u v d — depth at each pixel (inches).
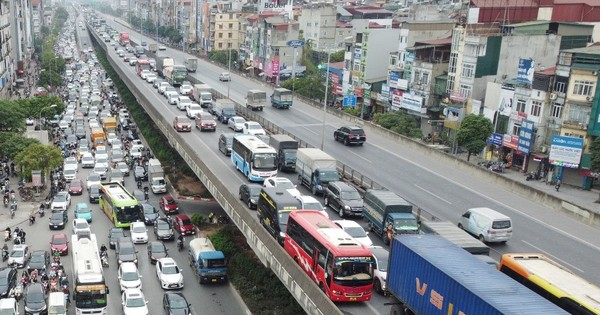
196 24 7308.1
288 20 5265.8
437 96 3383.4
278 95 3316.9
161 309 1523.1
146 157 2979.8
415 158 2336.4
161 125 2736.2
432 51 3427.7
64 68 5792.3
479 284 877.2
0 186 2484.0
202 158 2207.2
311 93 4052.7
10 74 4854.8
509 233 1465.3
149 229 2117.4
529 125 2765.7
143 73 4598.9
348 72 4141.2
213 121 2716.5
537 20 3425.2
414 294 998.4
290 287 1156.5
